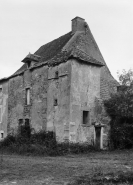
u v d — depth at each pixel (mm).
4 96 23641
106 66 20922
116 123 17078
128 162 10906
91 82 17109
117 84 20047
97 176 7758
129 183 7262
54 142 15742
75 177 7750
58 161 11203
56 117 16625
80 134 15961
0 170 8836
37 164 10109
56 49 19797
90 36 20672
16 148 15359
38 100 18641
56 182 7191
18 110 21078
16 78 22094
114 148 16828
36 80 19203
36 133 17234
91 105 16859
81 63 16703
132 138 16703
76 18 20281
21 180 7430
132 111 16922
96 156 13297
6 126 22500
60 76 16766
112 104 17000
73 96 15930
